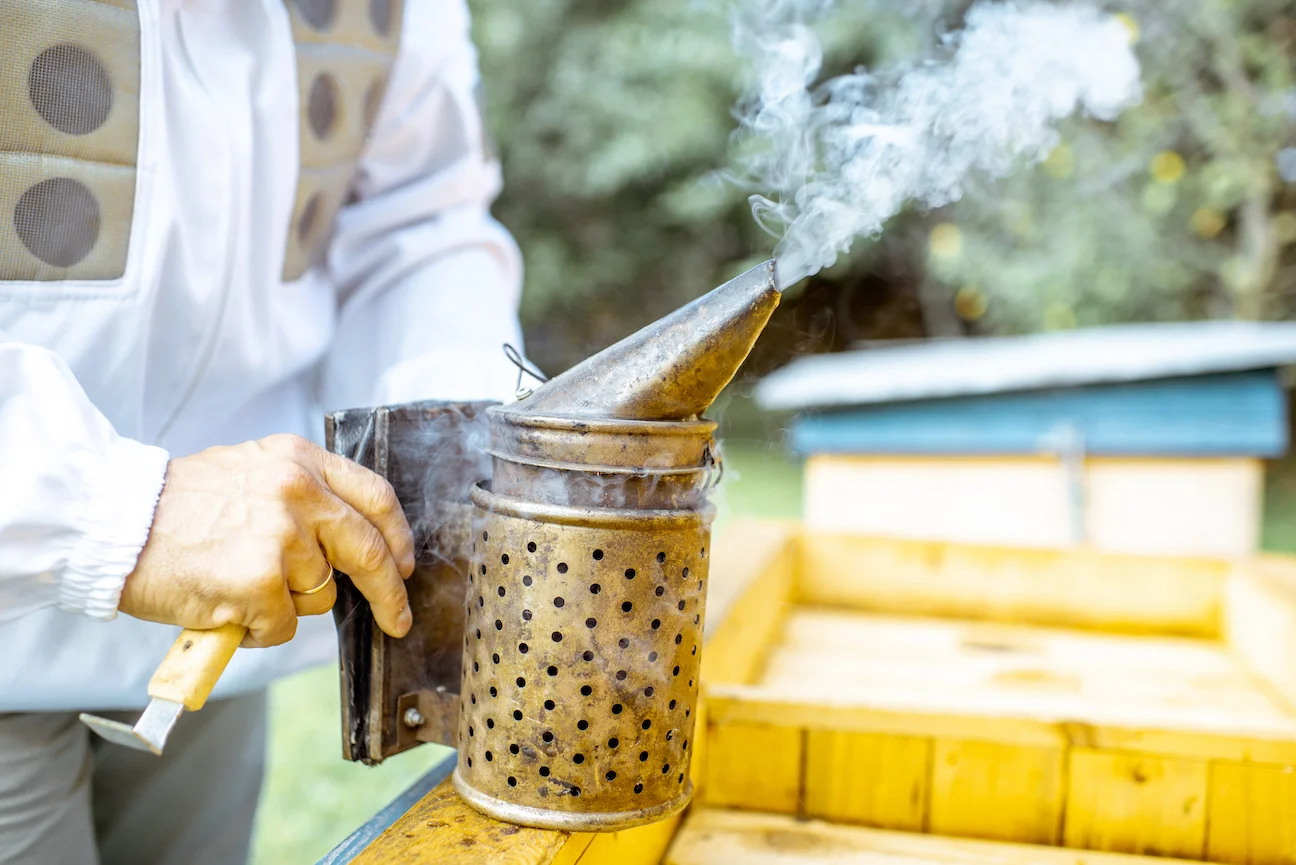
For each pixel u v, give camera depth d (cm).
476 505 72
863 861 97
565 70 702
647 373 68
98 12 84
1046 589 175
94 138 85
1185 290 688
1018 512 262
